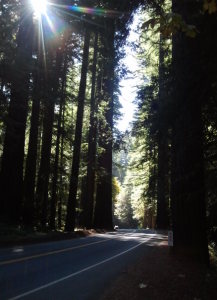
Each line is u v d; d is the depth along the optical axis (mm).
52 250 17531
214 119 10273
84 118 43969
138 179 52156
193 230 11828
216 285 9227
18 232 21641
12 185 24812
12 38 22266
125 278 10695
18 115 25000
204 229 11859
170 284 9422
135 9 10453
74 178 32406
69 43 31484
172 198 12469
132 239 27359
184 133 10477
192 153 10953
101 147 42125
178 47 10367
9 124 22938
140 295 8500
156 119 10664
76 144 33000
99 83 38500
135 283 9867
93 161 40062
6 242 18797
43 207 30125
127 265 13328
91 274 11469
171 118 10391
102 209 43344
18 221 24922
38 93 24219
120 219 105688
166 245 21766
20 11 23203
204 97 9555
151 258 14758
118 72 14695
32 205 26844
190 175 10875
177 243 12219
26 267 12289
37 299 8258
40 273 11383
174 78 10508
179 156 11172
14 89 21969
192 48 9672
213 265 12664
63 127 35750
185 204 11859
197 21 8773
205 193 11508
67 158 39594
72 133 40281
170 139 11742
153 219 80938
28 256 14898
